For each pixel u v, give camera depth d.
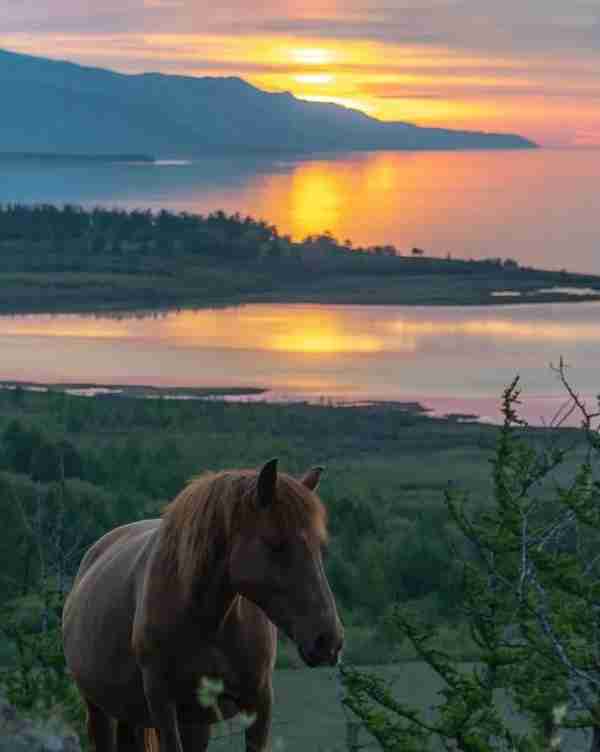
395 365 166.50
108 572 6.36
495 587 8.77
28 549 21.80
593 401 132.12
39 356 175.88
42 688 10.23
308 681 28.86
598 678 7.11
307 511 5.41
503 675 8.49
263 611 5.57
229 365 167.00
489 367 163.50
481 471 100.75
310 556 5.35
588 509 7.95
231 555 5.43
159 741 5.83
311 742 21.41
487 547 8.80
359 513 65.00
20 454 78.19
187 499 5.70
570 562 7.78
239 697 5.84
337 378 156.25
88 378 154.75
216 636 5.66
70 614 6.66
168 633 5.67
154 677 5.76
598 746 6.63
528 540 7.59
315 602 5.28
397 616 8.86
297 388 148.25
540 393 141.38
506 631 8.60
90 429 116.88
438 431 121.06
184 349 183.00
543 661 8.05
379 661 29.66
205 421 121.62
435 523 50.78
